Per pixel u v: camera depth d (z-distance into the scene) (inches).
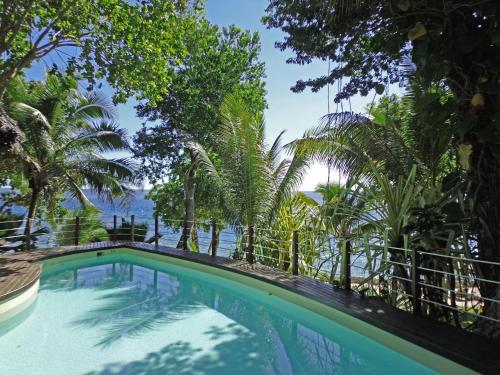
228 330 207.6
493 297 152.7
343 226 256.8
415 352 153.5
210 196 597.3
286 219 334.3
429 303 185.3
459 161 156.6
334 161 271.1
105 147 459.8
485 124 138.6
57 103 426.6
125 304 252.8
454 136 164.6
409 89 232.1
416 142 236.2
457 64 140.4
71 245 439.2
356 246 232.5
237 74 600.4
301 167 344.5
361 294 219.8
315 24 199.8
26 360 165.6
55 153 430.3
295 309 237.1
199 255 362.0
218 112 534.9
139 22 355.9
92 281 314.0
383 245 200.2
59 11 344.8
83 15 353.4
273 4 213.2
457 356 133.7
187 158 634.8
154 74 387.5
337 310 200.8
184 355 173.8
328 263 287.9
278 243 331.0
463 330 159.6
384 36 174.9
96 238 477.1
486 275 155.3
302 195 364.5
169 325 214.1
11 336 193.8
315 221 312.5
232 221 360.8
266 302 262.5
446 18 134.6
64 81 389.7
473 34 132.3
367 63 219.1
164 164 619.2
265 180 340.8
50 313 231.5
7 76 328.8
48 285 298.7
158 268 366.9
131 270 356.8
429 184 223.9
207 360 169.2
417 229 180.5
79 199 454.9
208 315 232.7
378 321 171.5
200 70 569.6
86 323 215.2
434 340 147.3
